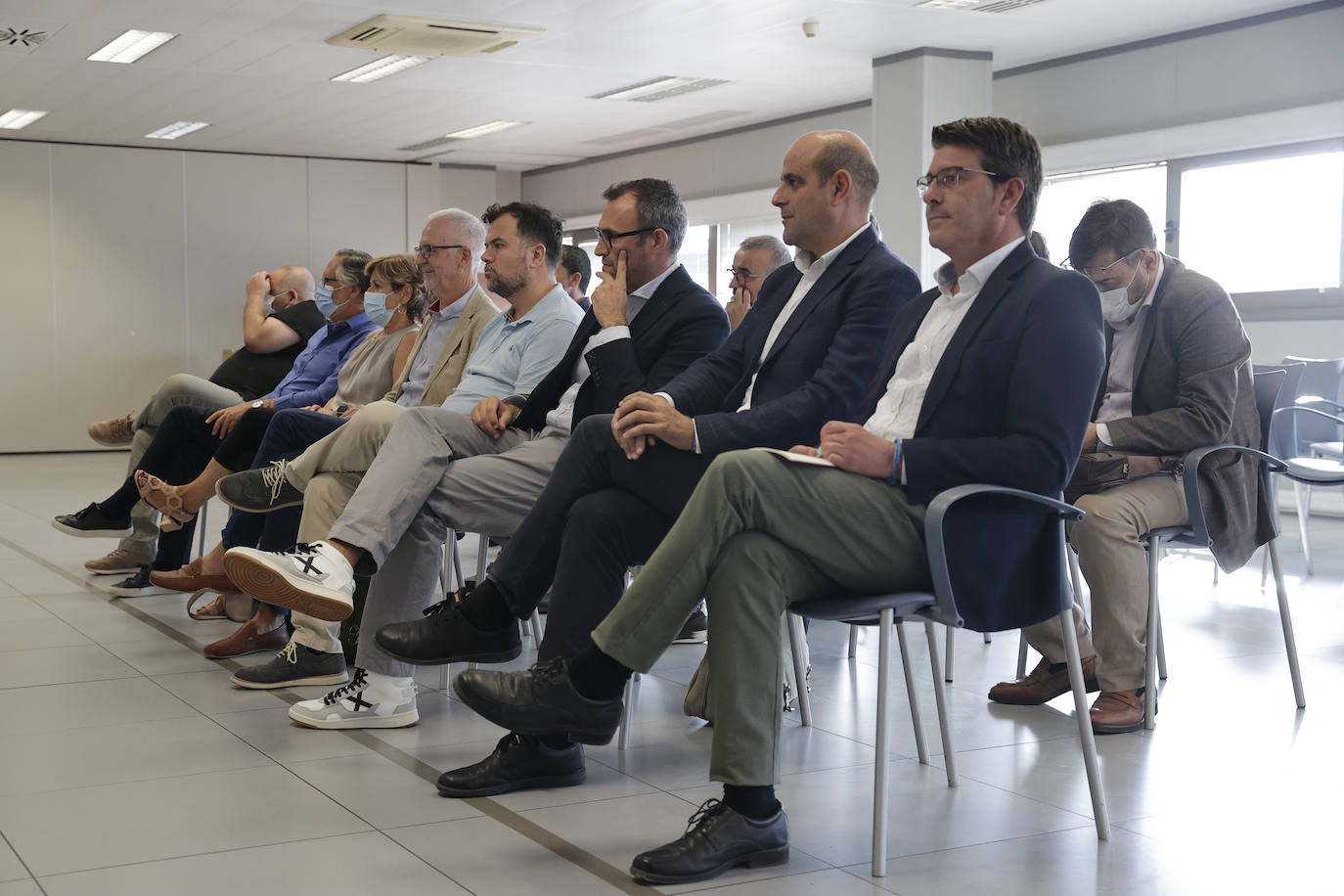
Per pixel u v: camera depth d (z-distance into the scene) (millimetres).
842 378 2473
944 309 2295
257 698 3205
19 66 9297
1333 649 3795
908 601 2018
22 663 3588
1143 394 3146
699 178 12648
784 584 2016
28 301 12891
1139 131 8508
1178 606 4523
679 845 1996
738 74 9633
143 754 2695
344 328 4922
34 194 12844
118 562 5086
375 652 2918
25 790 2441
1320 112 7453
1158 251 3166
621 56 8977
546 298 3414
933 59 8648
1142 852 2125
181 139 12875
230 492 3248
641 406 2371
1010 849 2139
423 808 2348
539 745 2467
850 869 2047
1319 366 6047
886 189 8945
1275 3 7543
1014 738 2855
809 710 3051
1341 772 2580
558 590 2367
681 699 3256
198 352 13641
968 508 2053
